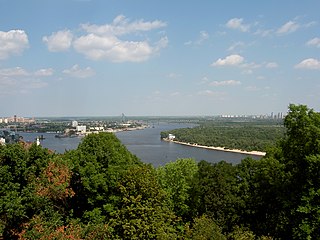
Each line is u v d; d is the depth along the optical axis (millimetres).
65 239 29984
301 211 29656
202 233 30516
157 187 35812
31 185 32562
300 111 33125
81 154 39906
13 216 30438
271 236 33094
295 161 32656
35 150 36250
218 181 40906
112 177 37906
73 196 38688
